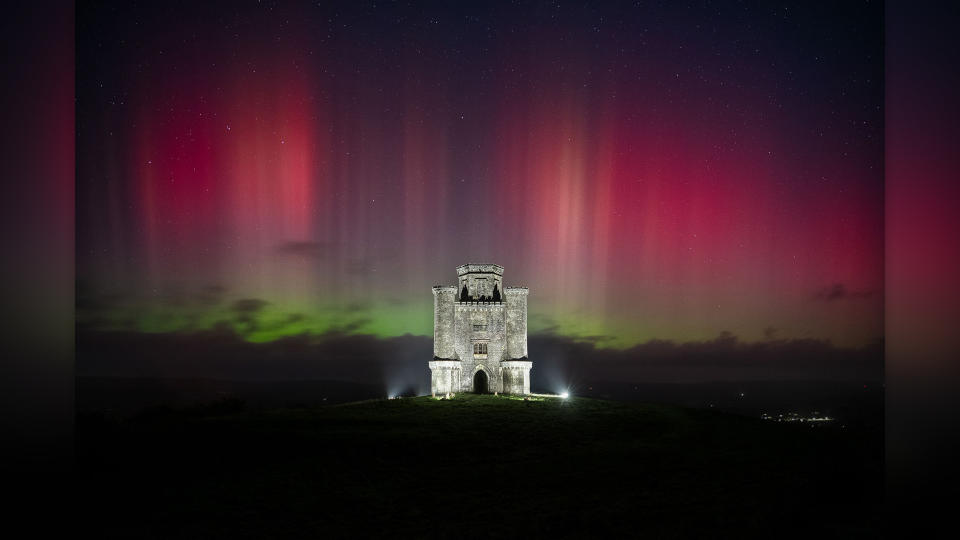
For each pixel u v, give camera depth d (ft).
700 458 167.12
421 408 231.71
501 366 275.39
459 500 130.72
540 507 126.62
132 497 123.75
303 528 112.68
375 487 137.80
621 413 228.02
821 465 156.46
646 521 117.60
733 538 106.32
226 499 125.39
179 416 230.89
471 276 287.69
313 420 210.79
